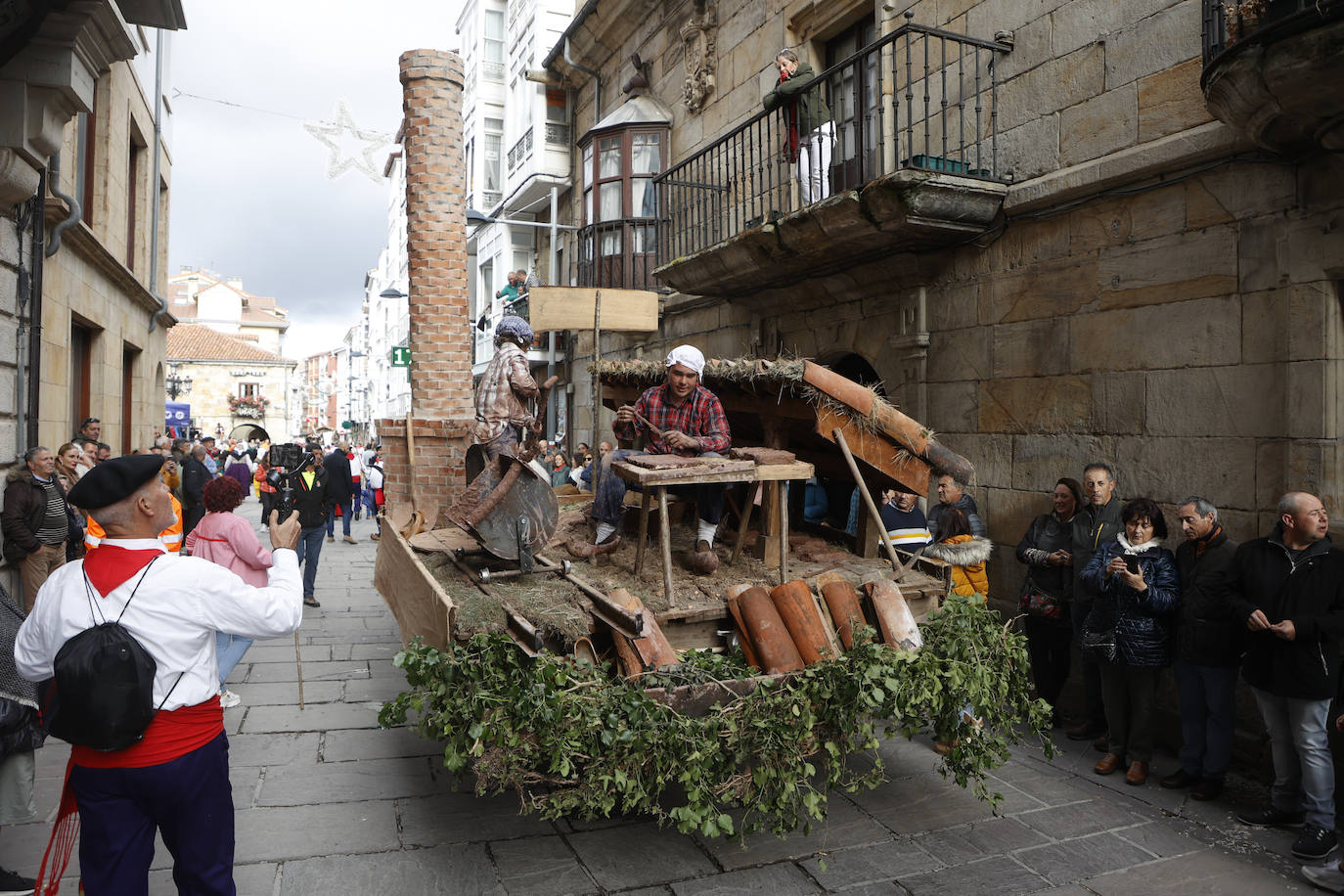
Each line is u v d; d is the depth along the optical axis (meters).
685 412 4.59
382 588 5.27
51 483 6.20
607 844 3.83
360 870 3.55
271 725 5.36
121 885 2.41
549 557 4.70
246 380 60.06
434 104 7.82
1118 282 5.61
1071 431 5.96
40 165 5.75
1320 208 4.41
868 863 3.70
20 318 6.27
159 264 15.48
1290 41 3.77
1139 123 5.46
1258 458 4.76
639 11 13.01
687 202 11.40
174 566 2.47
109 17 5.34
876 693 3.44
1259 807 4.33
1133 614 4.64
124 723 2.28
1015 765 4.96
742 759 3.38
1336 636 3.77
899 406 7.54
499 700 3.13
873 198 6.39
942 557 4.86
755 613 3.71
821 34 8.98
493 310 20.20
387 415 49.38
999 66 6.58
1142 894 3.48
